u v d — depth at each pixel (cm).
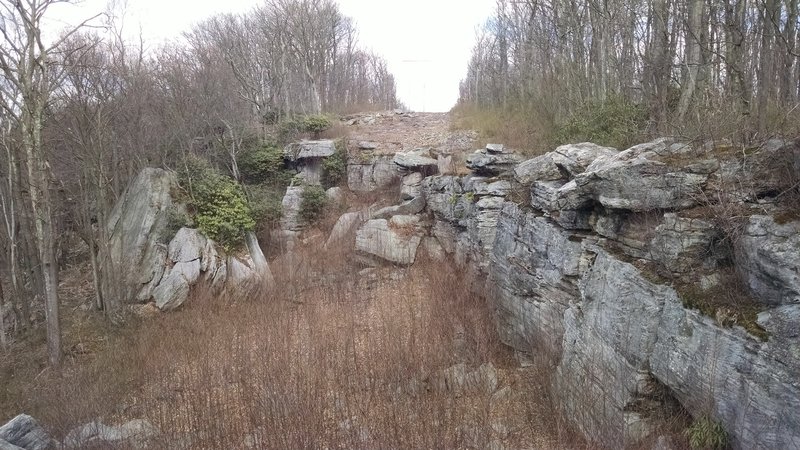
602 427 578
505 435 689
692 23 908
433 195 1457
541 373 753
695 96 860
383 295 1274
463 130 1827
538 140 1244
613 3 1223
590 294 661
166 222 1369
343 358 914
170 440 746
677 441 507
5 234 1427
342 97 3091
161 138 1548
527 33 1842
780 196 496
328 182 1883
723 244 524
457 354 925
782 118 580
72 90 1312
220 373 918
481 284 1109
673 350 521
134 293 1283
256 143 1908
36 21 1047
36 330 1267
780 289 438
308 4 2720
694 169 568
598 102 1102
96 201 1371
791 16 757
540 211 857
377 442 680
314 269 1453
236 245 1443
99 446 734
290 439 705
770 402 414
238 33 2350
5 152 1370
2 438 736
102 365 1016
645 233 603
